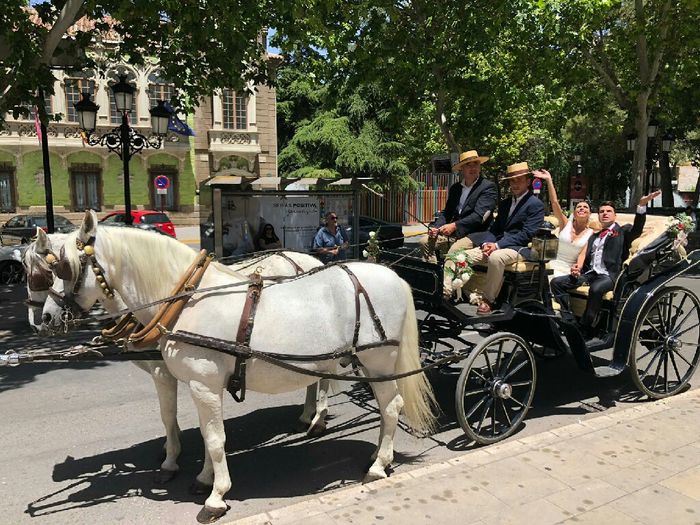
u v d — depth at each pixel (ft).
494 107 51.19
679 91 58.90
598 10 45.73
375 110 99.66
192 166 102.53
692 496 12.95
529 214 17.94
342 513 12.26
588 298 19.07
